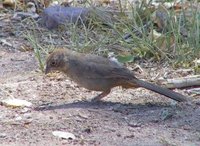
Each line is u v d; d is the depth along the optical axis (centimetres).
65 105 1279
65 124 1184
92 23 1738
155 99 1319
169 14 1666
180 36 1572
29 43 1678
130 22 1702
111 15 1756
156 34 1638
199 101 1311
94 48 1589
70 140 1123
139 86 1252
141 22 1622
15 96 1331
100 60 1272
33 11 1917
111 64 1271
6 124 1188
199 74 1458
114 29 1633
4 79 1438
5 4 1927
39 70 1492
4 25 1797
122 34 1662
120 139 1128
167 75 1459
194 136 1149
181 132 1165
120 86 1335
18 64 1539
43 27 1786
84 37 1662
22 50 1644
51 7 1819
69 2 1938
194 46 1553
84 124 1185
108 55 1561
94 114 1228
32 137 1134
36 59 1568
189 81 1386
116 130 1165
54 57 1271
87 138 1131
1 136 1138
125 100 1312
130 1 1844
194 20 1605
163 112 1235
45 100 1311
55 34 1728
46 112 1241
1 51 1636
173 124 1199
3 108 1267
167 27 1639
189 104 1288
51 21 1773
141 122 1202
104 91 1281
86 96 1337
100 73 1259
